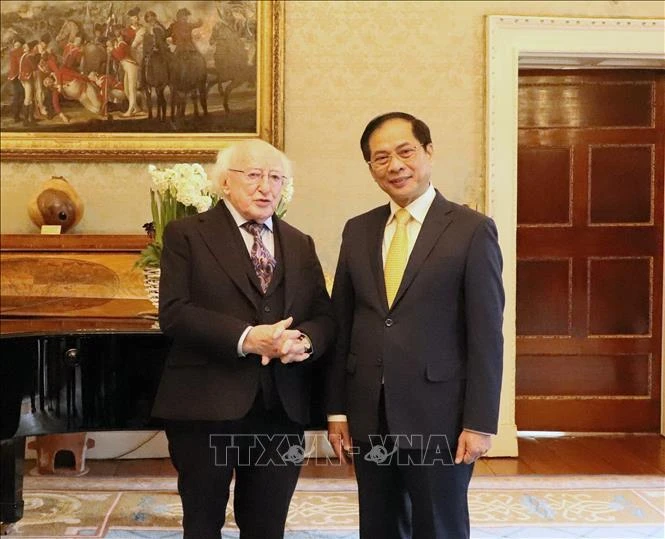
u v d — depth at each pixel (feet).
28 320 11.08
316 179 14.06
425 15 14.10
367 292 6.82
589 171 15.31
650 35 14.28
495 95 14.11
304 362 7.09
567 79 15.25
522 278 15.35
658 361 15.52
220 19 13.82
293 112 14.05
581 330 15.44
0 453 10.01
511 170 14.24
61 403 8.63
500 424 14.08
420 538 6.63
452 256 6.56
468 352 6.56
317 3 14.01
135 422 8.79
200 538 6.96
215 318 6.65
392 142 6.70
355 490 11.99
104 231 13.84
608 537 9.85
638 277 15.44
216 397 6.77
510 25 14.07
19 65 13.74
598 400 15.49
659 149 15.31
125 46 13.78
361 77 14.08
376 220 7.22
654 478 12.55
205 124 13.88
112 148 13.70
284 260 7.19
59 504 11.21
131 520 10.55
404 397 6.49
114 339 8.78
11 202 13.83
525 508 11.02
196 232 7.07
